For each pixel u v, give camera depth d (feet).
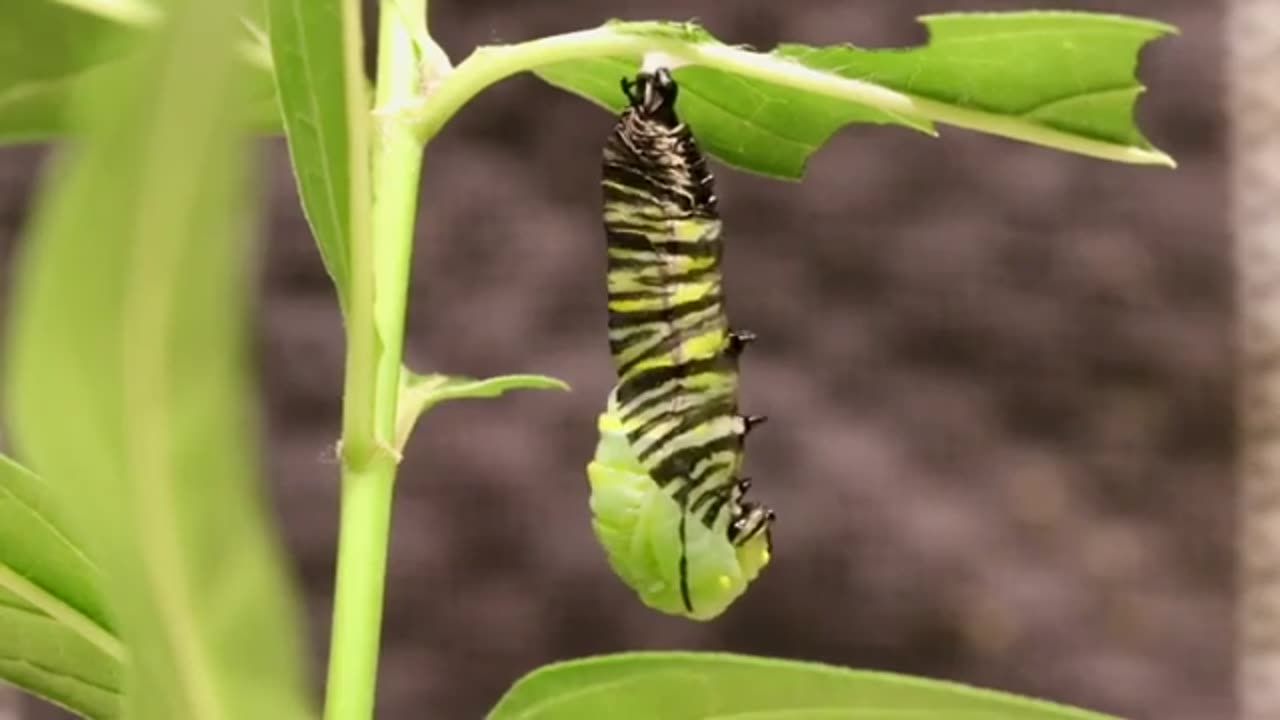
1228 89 1.57
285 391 1.50
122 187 0.45
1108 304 1.55
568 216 1.53
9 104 0.79
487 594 1.53
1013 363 1.55
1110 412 1.56
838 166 1.54
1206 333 1.56
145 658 0.58
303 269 1.49
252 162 0.45
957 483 1.55
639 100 0.82
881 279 1.54
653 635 1.52
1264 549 1.56
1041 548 1.55
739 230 1.54
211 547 0.51
